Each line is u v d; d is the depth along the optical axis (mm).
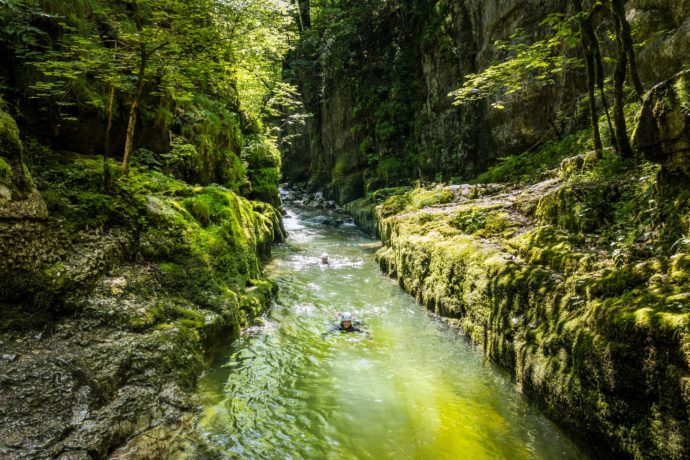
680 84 3965
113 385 3904
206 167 10672
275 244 13656
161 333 4734
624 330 3248
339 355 5836
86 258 4891
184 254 6117
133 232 5789
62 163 6238
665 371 2842
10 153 4277
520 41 12930
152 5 6062
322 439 4031
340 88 24125
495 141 14383
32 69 6277
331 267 10844
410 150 19438
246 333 6246
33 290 4215
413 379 5188
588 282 4211
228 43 7945
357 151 23266
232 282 6805
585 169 7434
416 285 8117
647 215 4824
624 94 8852
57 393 3494
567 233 5719
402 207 12945
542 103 12523
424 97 18969
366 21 21719
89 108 7000
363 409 4543
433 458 3793
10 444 2938
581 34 6918
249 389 4840
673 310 3090
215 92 13227
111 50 5750
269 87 18031
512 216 7527
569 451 3811
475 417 4379
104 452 3242
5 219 4055
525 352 4582
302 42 26297
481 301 5789
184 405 4160
